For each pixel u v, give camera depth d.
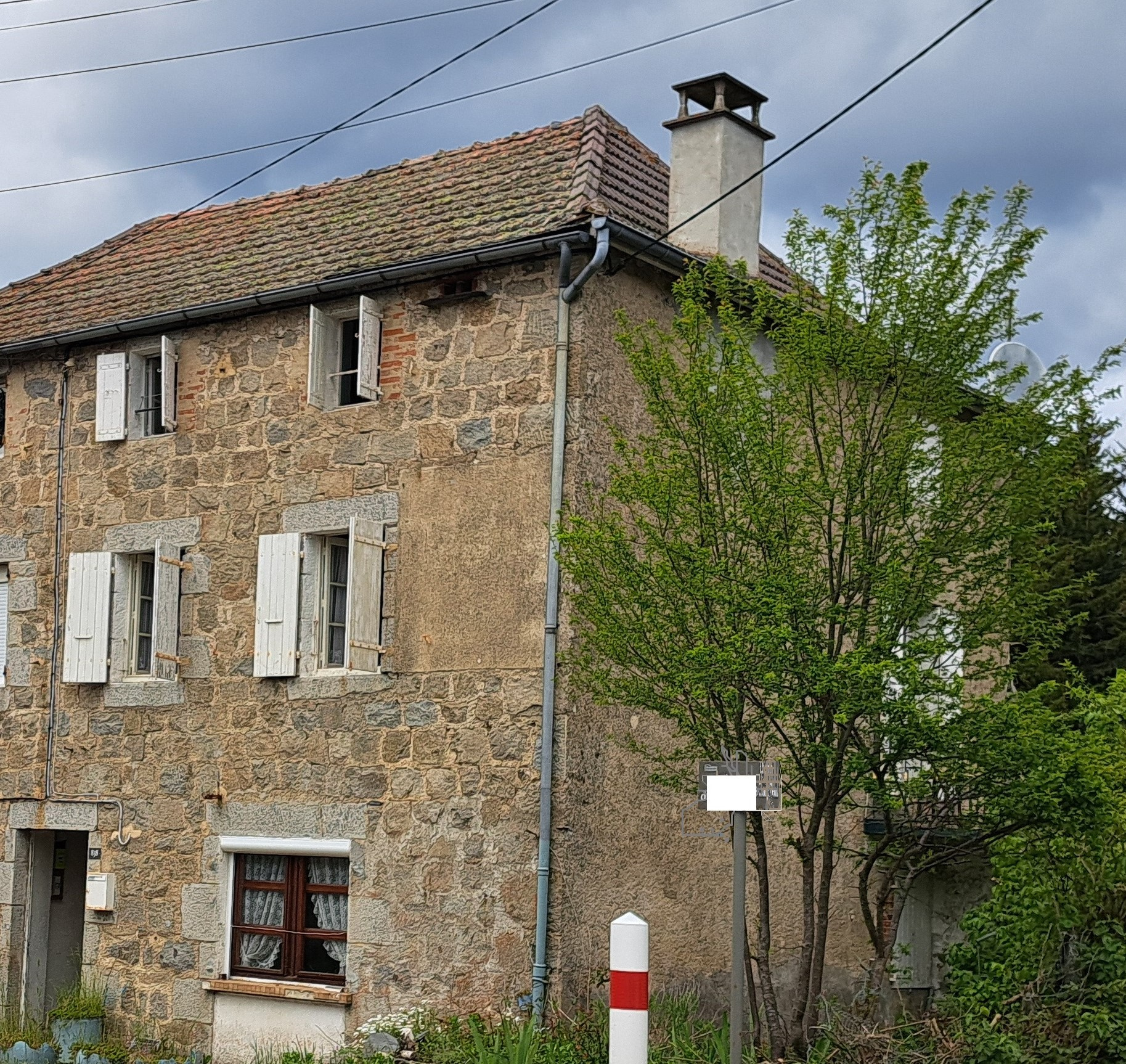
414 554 13.18
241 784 13.87
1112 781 11.33
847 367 10.77
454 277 13.27
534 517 12.60
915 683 9.88
